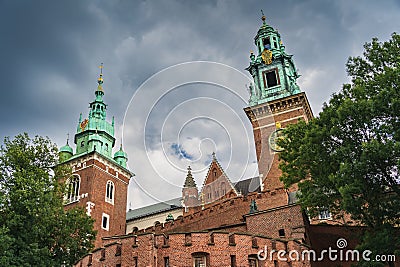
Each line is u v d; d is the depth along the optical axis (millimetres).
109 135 74625
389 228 24594
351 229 30172
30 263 34312
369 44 30453
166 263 26172
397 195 25266
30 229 36250
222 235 26797
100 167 69438
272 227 33938
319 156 27531
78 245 38875
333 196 27750
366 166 24375
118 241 27938
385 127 24719
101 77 80875
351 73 30516
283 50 67938
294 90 62031
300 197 29266
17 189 36844
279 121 60062
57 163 41875
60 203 39375
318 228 34781
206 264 26016
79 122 75625
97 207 65438
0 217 35625
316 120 28812
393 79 25688
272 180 55344
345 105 26094
